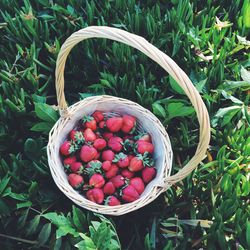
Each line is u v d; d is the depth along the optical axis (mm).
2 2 830
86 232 619
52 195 672
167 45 782
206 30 813
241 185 688
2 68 766
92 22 808
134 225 657
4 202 641
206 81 747
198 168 705
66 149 649
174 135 736
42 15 800
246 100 730
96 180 628
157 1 839
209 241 622
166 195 675
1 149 702
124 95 750
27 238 660
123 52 755
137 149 659
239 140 698
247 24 812
